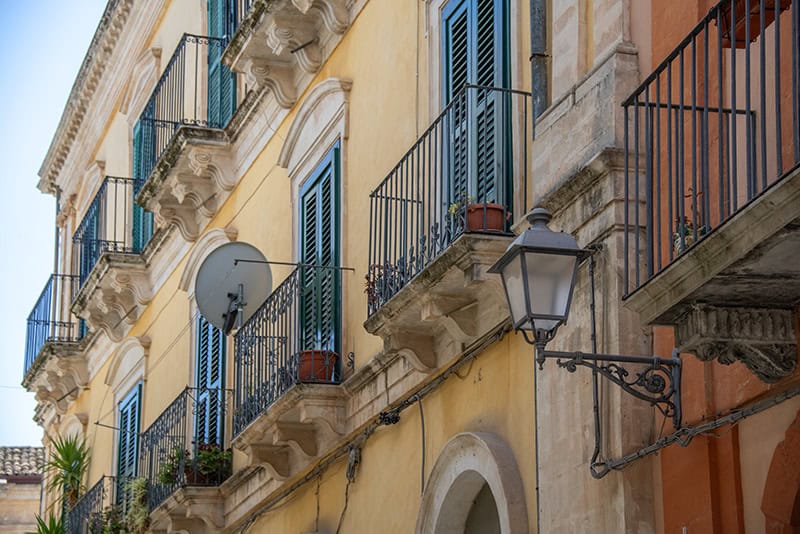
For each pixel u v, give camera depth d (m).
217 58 22.17
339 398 15.66
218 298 17.41
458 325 12.53
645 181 10.32
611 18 10.82
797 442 8.51
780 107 8.13
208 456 19.91
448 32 14.02
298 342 16.36
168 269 23.89
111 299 25.64
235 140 20.67
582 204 10.74
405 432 14.21
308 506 16.77
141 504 21.20
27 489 38.47
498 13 12.86
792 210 7.25
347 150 16.39
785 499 8.57
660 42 10.30
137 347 25.16
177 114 23.09
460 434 12.48
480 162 12.86
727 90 9.59
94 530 23.45
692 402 9.37
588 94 10.86
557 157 11.23
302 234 17.62
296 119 17.88
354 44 16.55
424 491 13.34
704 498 9.22
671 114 9.52
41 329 30.20
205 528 20.34
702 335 8.42
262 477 18.33
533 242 9.06
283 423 16.30
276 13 17.31
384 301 13.38
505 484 11.66
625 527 9.77
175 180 21.33
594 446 10.24
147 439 21.81
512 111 12.45
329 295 16.31
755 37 9.05
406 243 13.08
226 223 21.02
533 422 11.52
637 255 9.32
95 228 26.94
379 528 14.62
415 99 14.57
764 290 8.23
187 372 22.14
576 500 10.47
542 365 10.15
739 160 9.41
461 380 13.02
